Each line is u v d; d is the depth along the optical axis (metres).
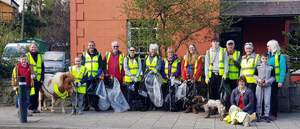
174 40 9.04
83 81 7.52
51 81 7.50
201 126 6.23
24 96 6.58
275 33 12.85
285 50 10.10
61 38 25.69
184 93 7.56
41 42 19.31
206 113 7.02
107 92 7.90
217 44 7.30
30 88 7.39
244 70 6.96
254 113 6.35
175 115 7.38
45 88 7.62
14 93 8.98
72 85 7.30
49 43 25.50
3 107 8.72
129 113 7.68
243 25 13.12
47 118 7.06
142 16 8.86
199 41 10.74
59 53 16.66
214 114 7.41
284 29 12.74
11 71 9.63
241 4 12.07
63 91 7.39
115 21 12.38
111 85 7.96
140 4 8.61
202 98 7.06
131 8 9.33
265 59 6.63
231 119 6.43
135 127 6.15
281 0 12.05
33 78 7.36
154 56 7.93
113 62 8.02
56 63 15.62
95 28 12.54
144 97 7.99
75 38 12.66
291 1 11.98
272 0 12.09
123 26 11.77
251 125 6.34
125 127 6.16
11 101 8.99
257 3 12.09
